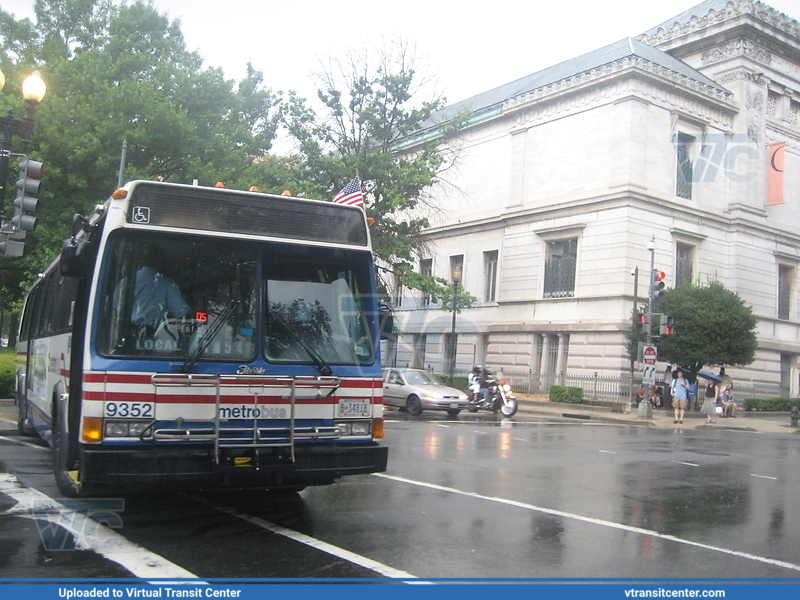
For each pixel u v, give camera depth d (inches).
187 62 1091.3
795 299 1483.8
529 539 269.4
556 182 1360.7
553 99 1376.7
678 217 1301.7
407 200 1131.9
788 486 431.8
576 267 1315.2
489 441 611.8
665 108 1286.9
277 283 273.6
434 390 872.9
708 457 571.2
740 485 427.2
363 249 290.7
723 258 1369.3
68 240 261.0
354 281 287.4
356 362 279.6
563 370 1318.9
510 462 483.5
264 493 335.9
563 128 1360.7
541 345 1364.4
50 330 381.4
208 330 259.8
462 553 246.1
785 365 1513.3
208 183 968.3
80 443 243.0
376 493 351.6
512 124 1465.3
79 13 1221.7
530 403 1255.5
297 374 267.4
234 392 255.4
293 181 1079.0
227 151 1034.7
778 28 1398.9
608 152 1272.1
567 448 585.0
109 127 900.0
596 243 1280.8
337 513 301.7
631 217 1237.7
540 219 1379.2
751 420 1169.4
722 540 280.2
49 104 909.8
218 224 268.8
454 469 442.3
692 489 403.5
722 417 1193.4
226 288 265.9
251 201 275.1
